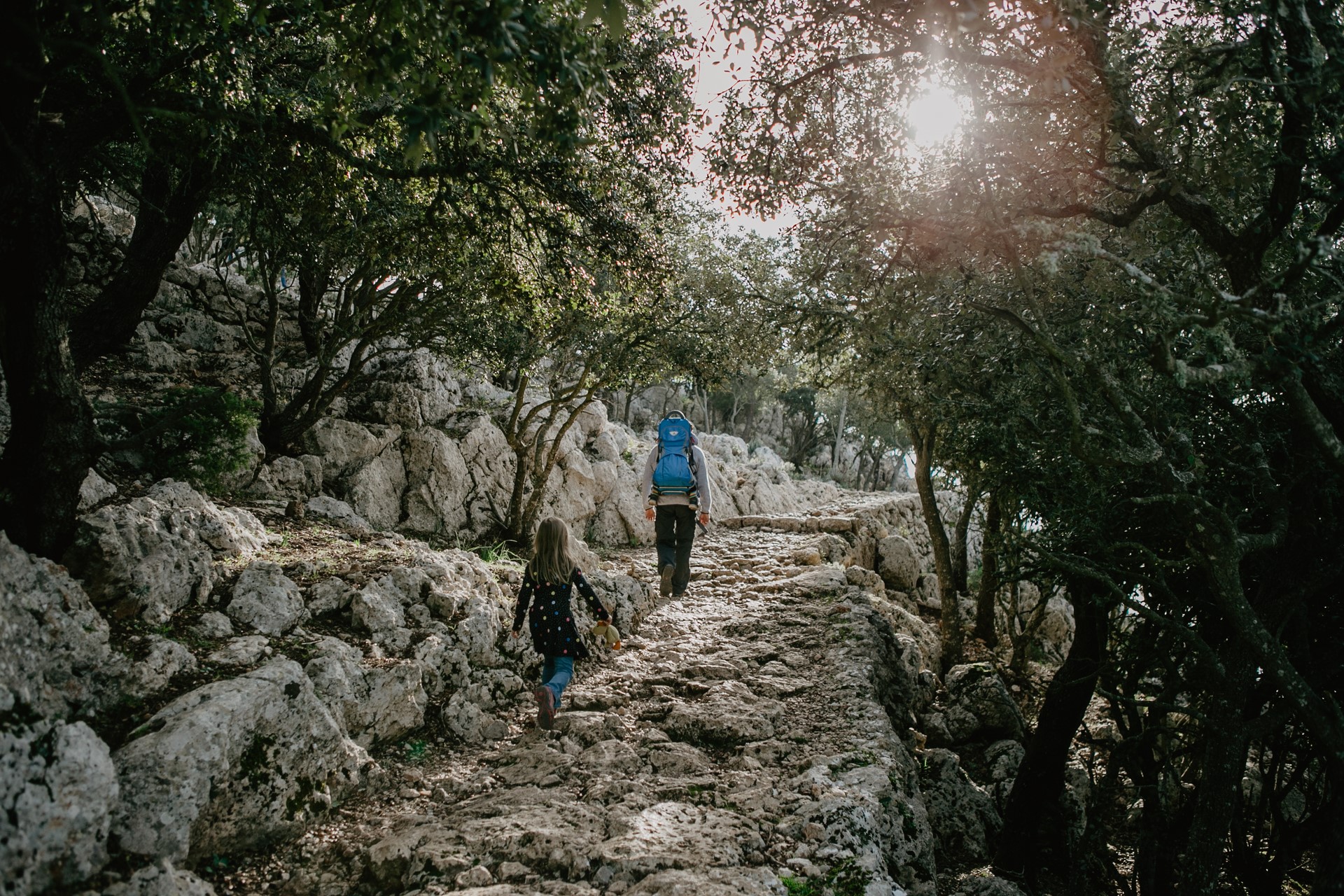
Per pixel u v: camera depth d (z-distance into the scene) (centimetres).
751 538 1566
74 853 304
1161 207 543
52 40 291
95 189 704
